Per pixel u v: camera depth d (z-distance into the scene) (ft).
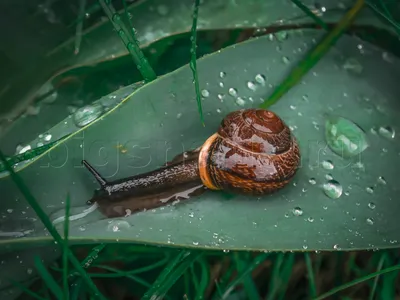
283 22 0.58
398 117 0.53
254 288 0.52
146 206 0.49
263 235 0.47
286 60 0.54
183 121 0.50
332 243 0.47
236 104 0.52
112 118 0.48
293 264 0.53
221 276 0.52
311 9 0.58
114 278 0.52
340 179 0.50
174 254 0.52
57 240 0.44
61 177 0.48
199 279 0.52
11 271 0.48
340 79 0.54
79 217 0.48
